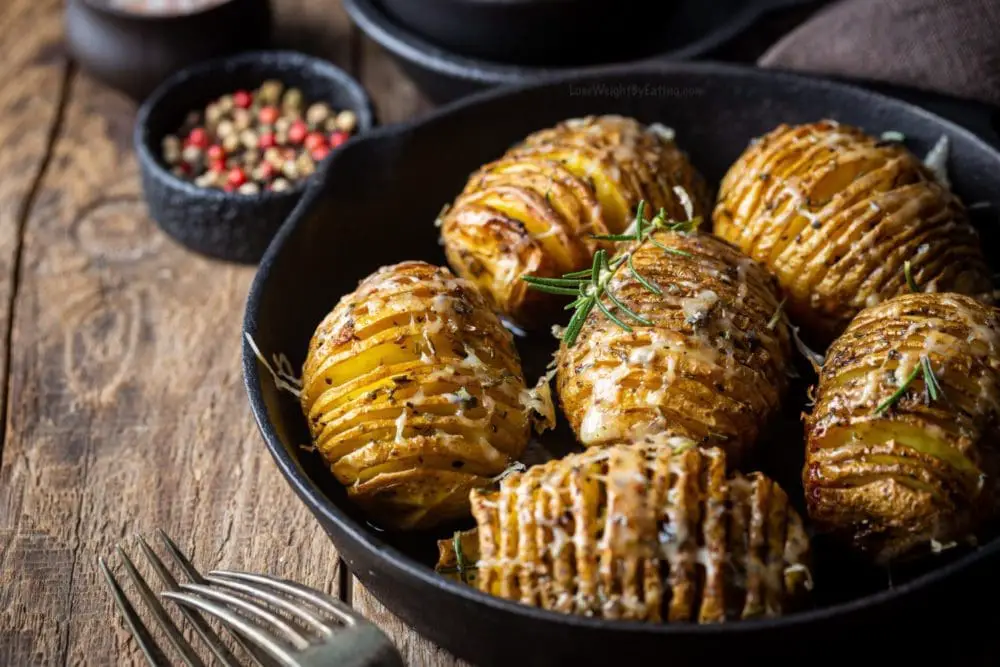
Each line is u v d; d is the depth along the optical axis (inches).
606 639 14.5
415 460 16.2
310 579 17.6
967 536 15.6
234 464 18.9
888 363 15.9
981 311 16.3
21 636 17.1
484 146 19.9
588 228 18.0
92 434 19.2
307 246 18.4
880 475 15.6
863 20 20.2
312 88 23.6
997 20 19.5
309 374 16.9
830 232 17.5
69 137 23.6
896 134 19.2
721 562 14.9
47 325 20.6
